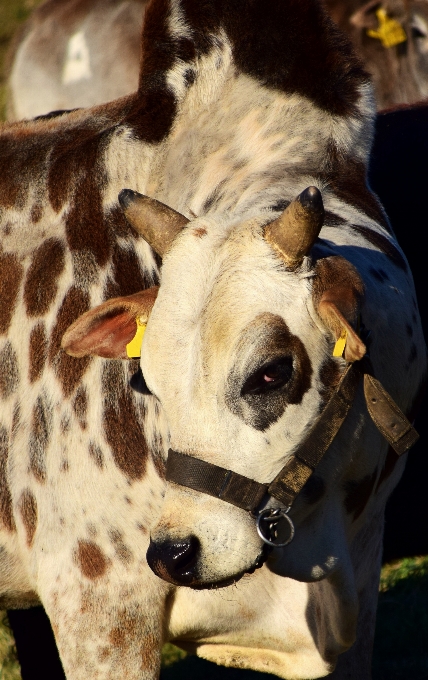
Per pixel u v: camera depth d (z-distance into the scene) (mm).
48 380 14492
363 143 14953
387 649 19438
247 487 11500
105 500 13945
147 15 15664
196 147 15094
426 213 16891
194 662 19969
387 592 20641
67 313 14625
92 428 14117
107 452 14023
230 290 11586
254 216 12305
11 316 14945
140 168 15133
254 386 11430
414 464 16578
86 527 13953
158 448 13898
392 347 13094
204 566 11359
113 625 13688
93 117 15898
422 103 18891
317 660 14219
